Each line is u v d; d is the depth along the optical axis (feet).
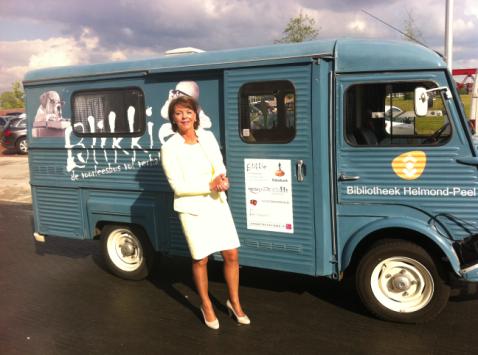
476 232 13.03
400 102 13.37
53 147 18.99
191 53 16.44
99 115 17.83
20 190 40.73
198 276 13.67
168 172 12.98
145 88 16.72
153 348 13.15
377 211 13.83
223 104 15.40
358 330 13.74
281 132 14.43
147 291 17.38
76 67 18.16
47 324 14.87
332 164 14.02
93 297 16.98
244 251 15.58
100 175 18.12
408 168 13.37
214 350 12.91
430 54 13.10
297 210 14.49
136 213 17.51
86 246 23.70
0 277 19.42
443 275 13.43
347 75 13.62
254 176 15.03
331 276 14.55
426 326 13.79
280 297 16.19
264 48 14.64
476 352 12.35
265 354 12.60
